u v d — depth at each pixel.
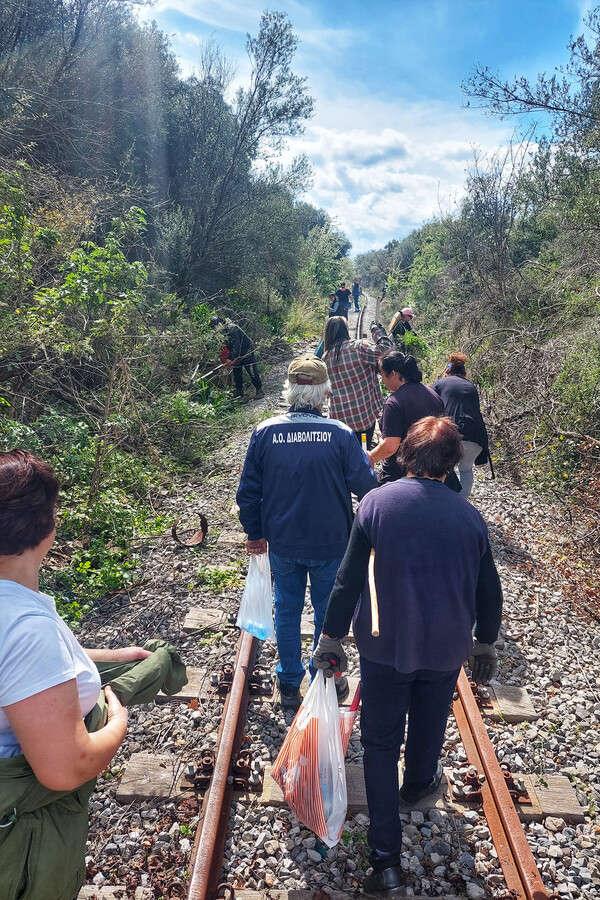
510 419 8.50
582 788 3.15
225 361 10.84
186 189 15.84
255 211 16.75
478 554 2.34
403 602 2.29
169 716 3.52
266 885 2.60
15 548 1.44
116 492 6.58
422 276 22.02
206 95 15.75
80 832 1.52
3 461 1.50
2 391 6.55
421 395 4.26
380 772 2.53
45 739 1.33
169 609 4.69
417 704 2.59
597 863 2.72
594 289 10.06
